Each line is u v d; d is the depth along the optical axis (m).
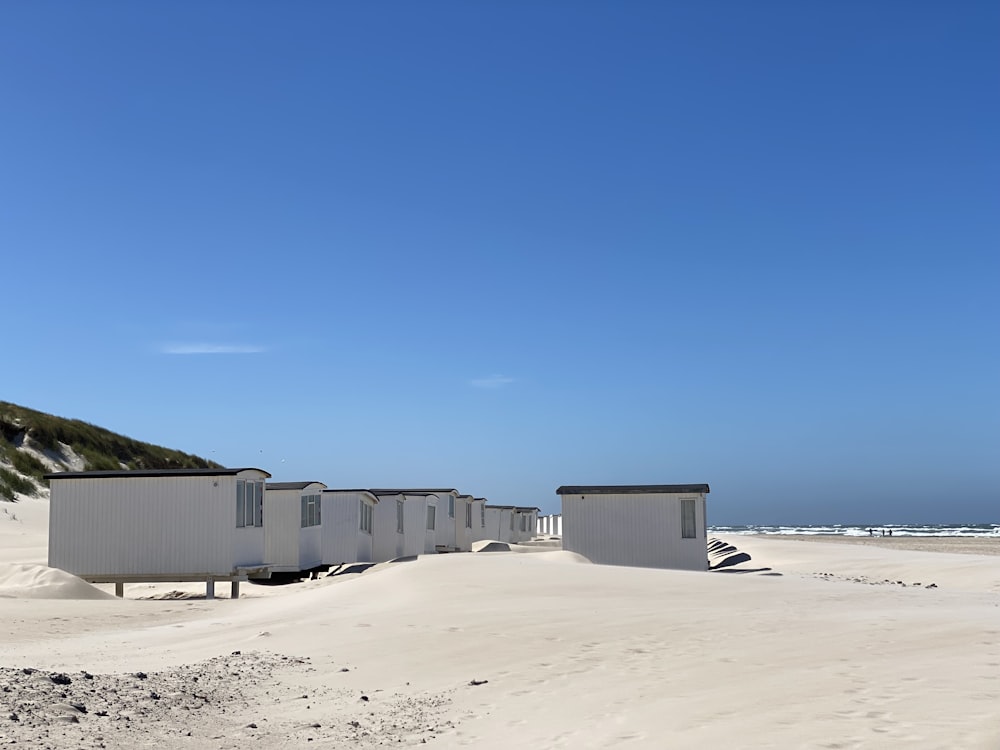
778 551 46.75
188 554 24.72
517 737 7.75
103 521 25.06
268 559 30.38
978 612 14.53
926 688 8.16
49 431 49.41
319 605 18.67
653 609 15.77
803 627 12.95
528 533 69.31
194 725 8.55
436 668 11.30
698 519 31.22
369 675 11.09
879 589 19.67
